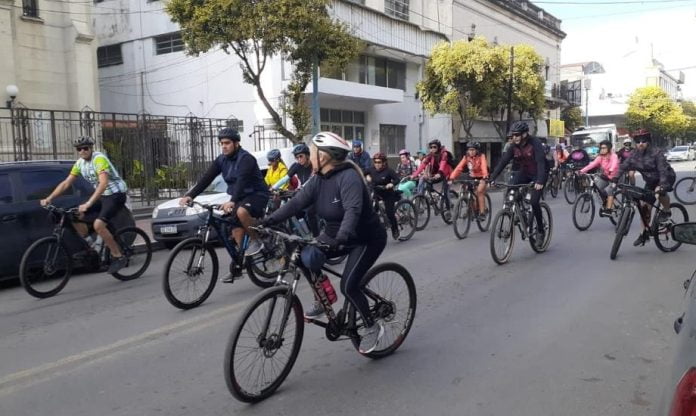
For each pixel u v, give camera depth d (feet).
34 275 23.82
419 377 14.48
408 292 16.49
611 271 25.48
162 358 16.20
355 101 82.33
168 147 56.44
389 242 34.78
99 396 13.79
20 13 58.95
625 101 232.53
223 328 18.79
